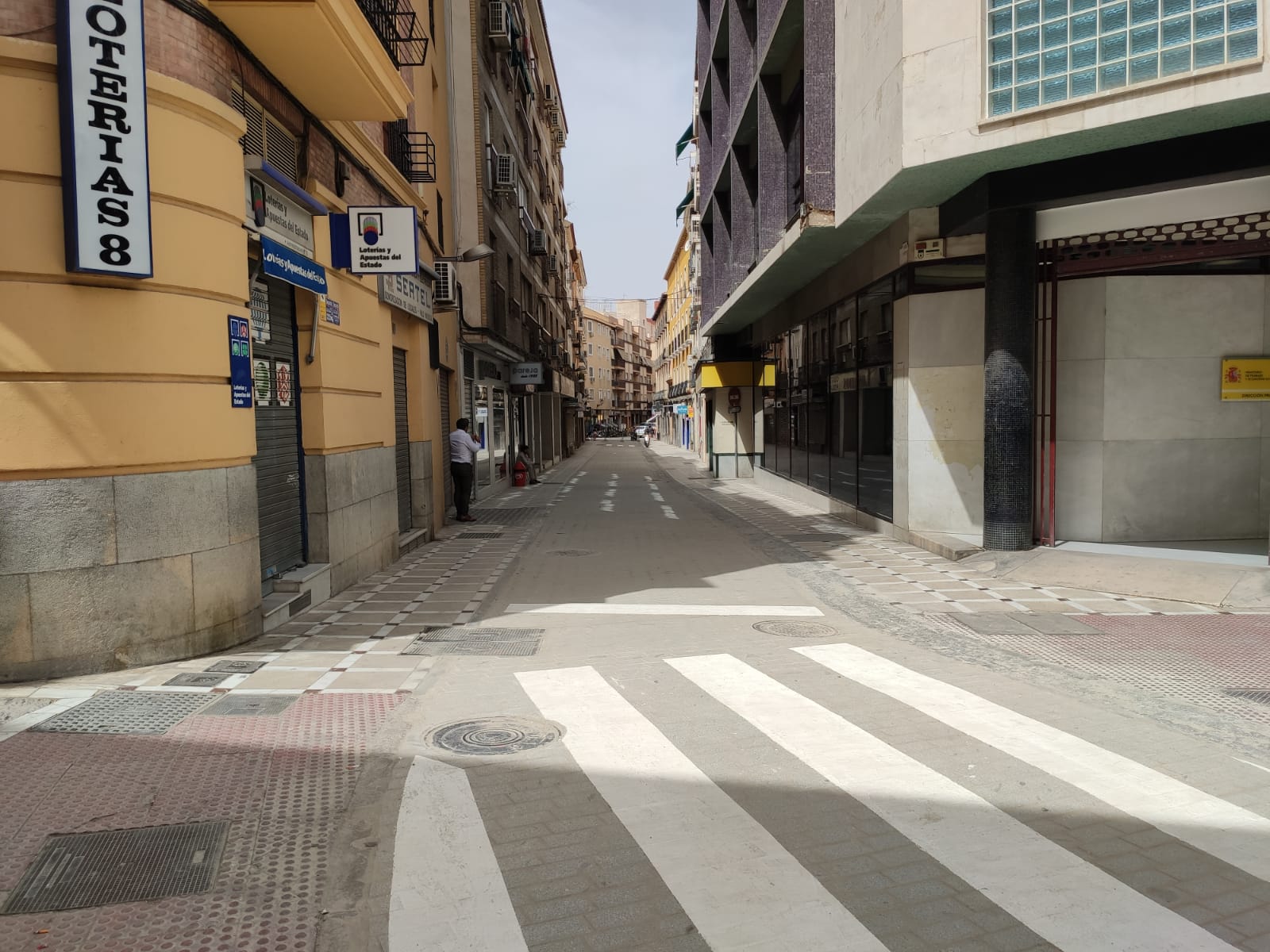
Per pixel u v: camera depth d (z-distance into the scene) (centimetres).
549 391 3459
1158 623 741
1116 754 437
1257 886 308
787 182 1709
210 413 623
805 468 1938
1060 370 1075
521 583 955
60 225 534
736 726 482
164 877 318
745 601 852
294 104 794
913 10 934
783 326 2102
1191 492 1063
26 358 530
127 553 578
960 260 1144
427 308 1363
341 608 812
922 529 1207
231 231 640
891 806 376
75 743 450
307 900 303
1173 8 786
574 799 387
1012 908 295
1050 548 1032
